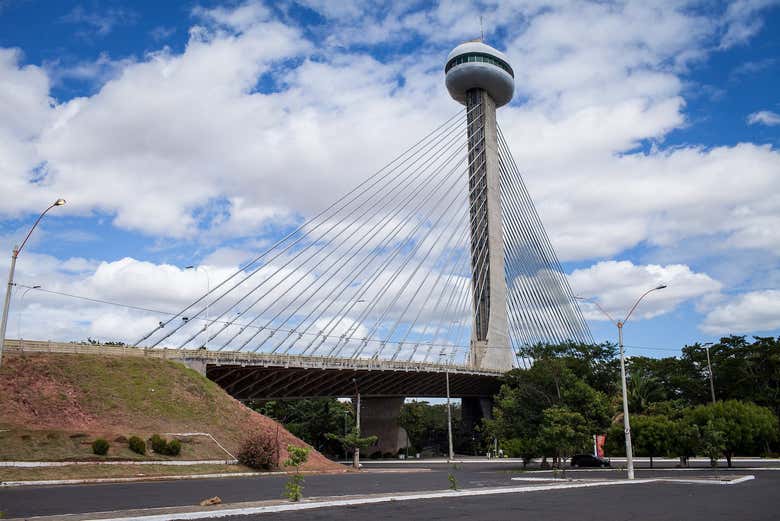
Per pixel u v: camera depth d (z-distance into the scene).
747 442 51.59
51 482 32.06
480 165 108.88
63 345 50.16
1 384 42.00
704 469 50.25
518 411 59.78
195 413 49.22
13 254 25.58
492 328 99.56
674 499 24.56
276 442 47.97
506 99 118.19
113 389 47.16
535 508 20.88
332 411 100.12
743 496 26.09
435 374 82.88
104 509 19.94
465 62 114.62
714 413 53.78
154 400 48.16
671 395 86.06
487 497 25.27
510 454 60.38
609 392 79.62
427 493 25.52
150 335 58.38
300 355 65.75
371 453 94.19
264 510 19.31
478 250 103.62
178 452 42.22
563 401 58.16
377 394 88.88
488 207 105.50
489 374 92.06
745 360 79.62
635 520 17.94
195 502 22.33
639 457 74.50
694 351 85.00
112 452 38.59
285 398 76.75
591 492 28.09
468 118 113.06
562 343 79.88
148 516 16.66
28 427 38.56
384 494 24.81
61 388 44.50
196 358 56.81
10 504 21.61
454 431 113.94
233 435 48.81
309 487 32.41
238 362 59.47
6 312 25.14
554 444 39.97
